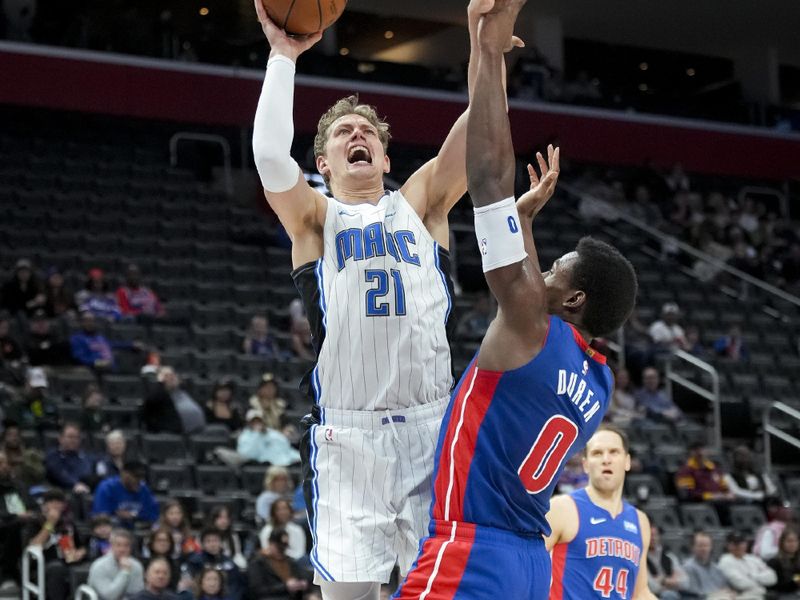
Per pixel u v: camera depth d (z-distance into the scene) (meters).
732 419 15.25
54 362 12.75
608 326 3.23
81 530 9.63
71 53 19.27
